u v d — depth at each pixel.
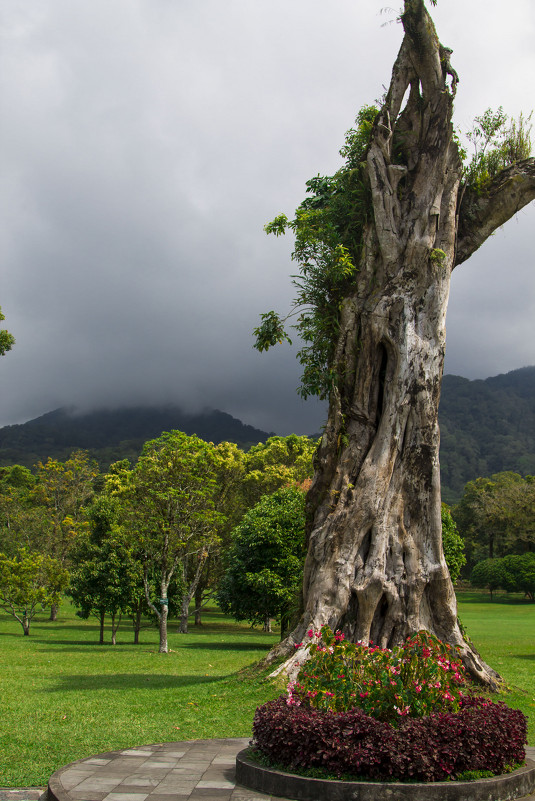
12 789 6.74
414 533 13.68
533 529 64.12
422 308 14.31
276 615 29.55
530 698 12.45
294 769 6.27
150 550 26.64
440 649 7.18
